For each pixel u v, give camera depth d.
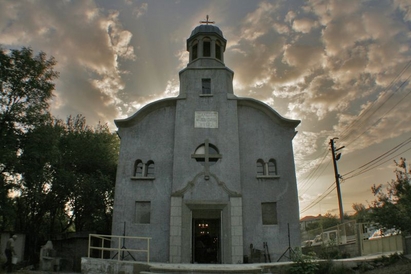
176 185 20.25
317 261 15.64
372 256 18.31
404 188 13.85
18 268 20.27
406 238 16.16
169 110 22.64
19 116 22.34
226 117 22.02
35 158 22.62
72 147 29.77
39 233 27.75
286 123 22.03
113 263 15.77
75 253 23.89
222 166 20.72
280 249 19.44
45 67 23.75
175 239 19.05
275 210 20.47
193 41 26.02
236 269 14.41
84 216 29.75
